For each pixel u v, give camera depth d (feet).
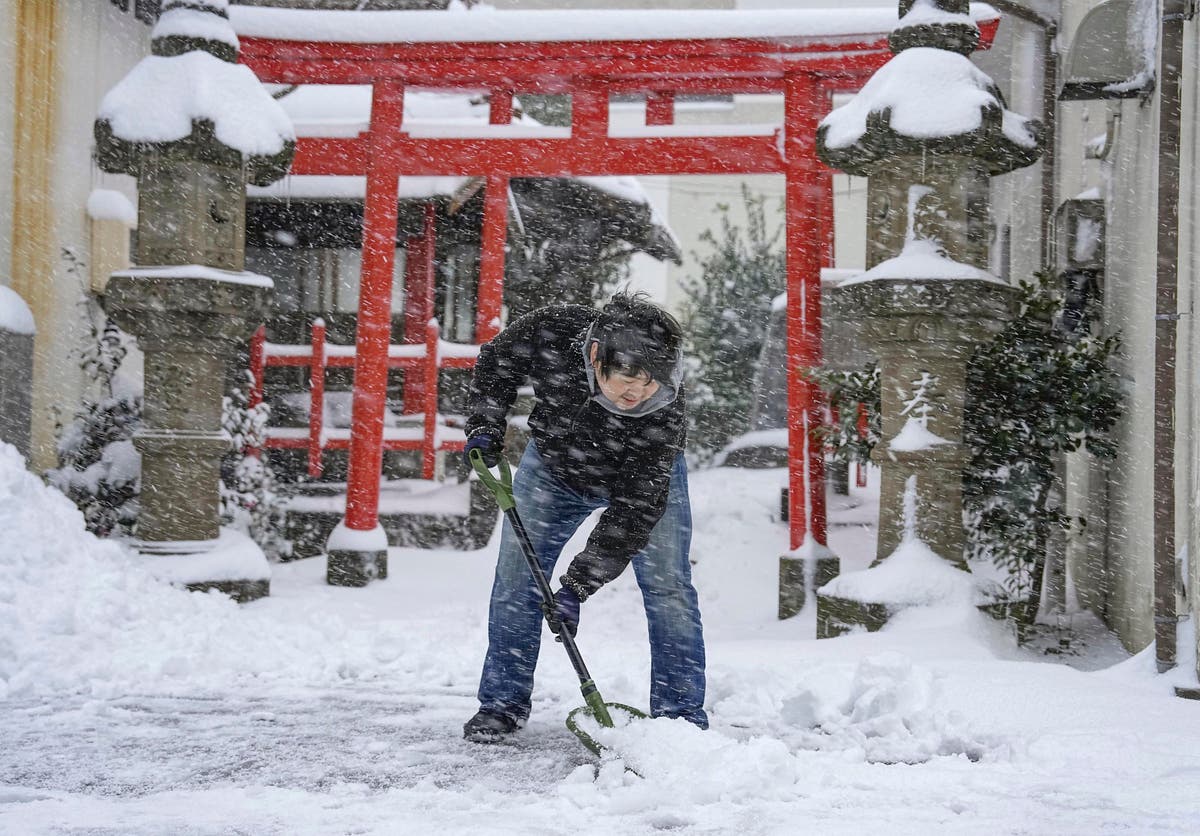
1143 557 21.98
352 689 14.85
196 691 14.42
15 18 27.91
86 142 31.60
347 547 28.19
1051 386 23.20
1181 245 19.26
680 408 10.82
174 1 24.08
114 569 17.97
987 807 9.18
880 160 21.59
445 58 28.81
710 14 27.94
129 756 10.83
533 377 11.51
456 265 41.57
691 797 9.33
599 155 29.50
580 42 28.30
